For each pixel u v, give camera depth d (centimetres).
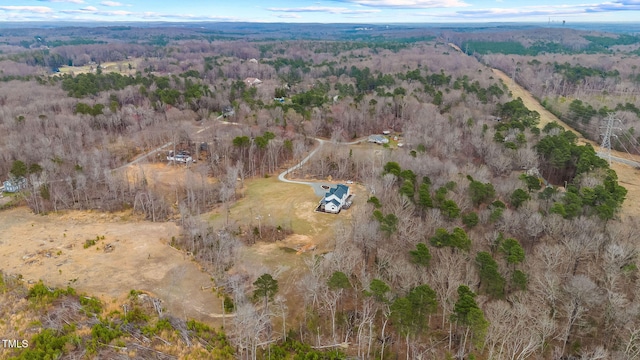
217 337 4594
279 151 10512
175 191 8694
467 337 4641
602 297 4769
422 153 9269
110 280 5653
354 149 10906
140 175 9312
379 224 6012
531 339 4034
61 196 7975
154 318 4831
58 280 5603
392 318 4497
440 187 7238
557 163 9038
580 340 4675
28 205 7962
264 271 5825
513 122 11062
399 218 6288
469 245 5434
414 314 4231
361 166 9662
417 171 8288
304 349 4516
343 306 5297
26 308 4788
